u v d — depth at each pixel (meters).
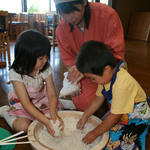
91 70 0.77
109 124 0.87
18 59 0.95
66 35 1.37
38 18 5.62
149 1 6.45
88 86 1.38
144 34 5.55
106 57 0.77
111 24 1.20
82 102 1.34
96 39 1.28
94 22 1.22
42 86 1.29
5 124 1.23
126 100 0.83
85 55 0.77
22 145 1.04
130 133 0.91
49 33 5.52
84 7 1.11
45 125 0.99
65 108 1.47
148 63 2.97
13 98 1.23
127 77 0.84
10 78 1.05
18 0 5.98
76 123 1.11
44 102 1.28
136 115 0.93
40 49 0.91
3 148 0.82
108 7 1.23
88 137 0.91
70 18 1.04
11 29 4.98
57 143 0.97
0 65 2.48
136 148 0.89
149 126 0.98
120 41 1.22
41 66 1.00
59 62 2.82
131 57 3.36
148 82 2.10
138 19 5.73
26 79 1.12
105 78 0.83
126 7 5.71
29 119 1.15
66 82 1.28
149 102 1.00
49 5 6.14
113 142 0.91
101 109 1.47
